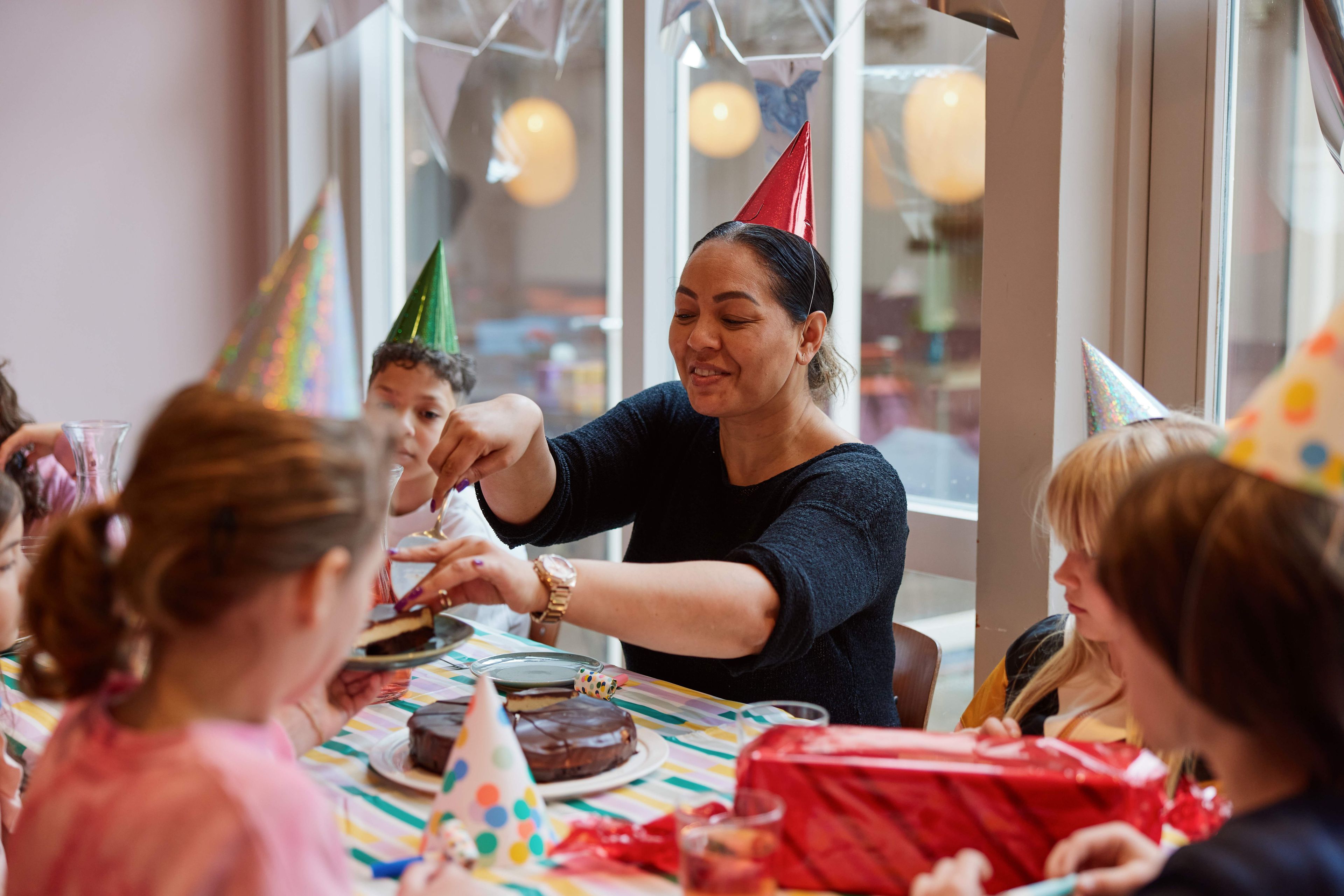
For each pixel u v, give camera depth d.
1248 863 0.55
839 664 1.37
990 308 1.58
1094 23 1.49
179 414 0.63
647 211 2.21
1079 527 1.01
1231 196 1.50
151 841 0.56
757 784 0.76
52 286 2.53
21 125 2.46
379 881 0.76
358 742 1.06
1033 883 0.72
